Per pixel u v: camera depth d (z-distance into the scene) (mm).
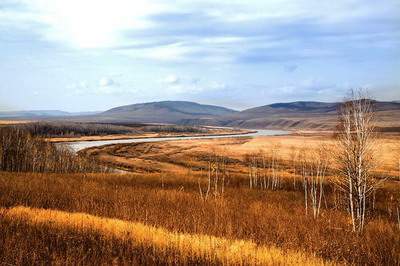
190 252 15492
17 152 72812
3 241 14328
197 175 61656
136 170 85875
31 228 17141
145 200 30453
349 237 19953
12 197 27391
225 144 142500
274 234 20391
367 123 21562
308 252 17016
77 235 16719
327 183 45062
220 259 15039
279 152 104500
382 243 19016
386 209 33562
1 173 47281
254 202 33781
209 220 23609
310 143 125438
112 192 34375
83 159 84125
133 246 15703
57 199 28672
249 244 17484
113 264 13023
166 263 13891
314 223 23922
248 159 94812
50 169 74250
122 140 193750
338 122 22375
